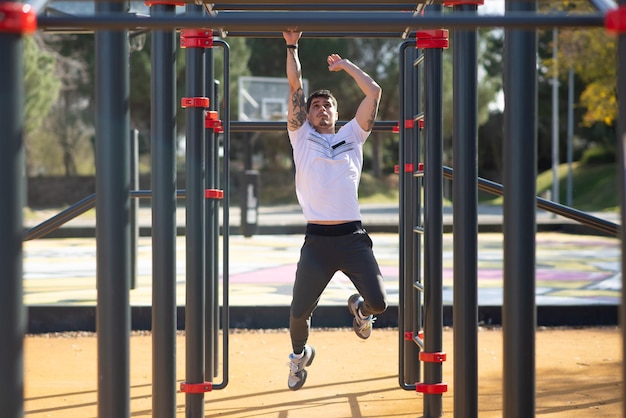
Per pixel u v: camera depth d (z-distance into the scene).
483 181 5.89
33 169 43.94
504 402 3.59
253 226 21.23
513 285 3.55
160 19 2.82
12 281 2.71
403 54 5.66
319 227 5.13
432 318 5.17
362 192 41.75
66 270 14.11
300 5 5.63
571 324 9.41
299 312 5.20
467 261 4.46
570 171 31.70
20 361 2.75
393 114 41.91
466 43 4.46
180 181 38.22
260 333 9.02
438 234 5.09
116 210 3.51
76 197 40.44
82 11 10.19
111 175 3.51
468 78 4.46
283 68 39.09
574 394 6.16
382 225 22.81
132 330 9.13
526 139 3.53
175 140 4.51
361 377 6.89
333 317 9.30
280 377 6.88
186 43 4.93
